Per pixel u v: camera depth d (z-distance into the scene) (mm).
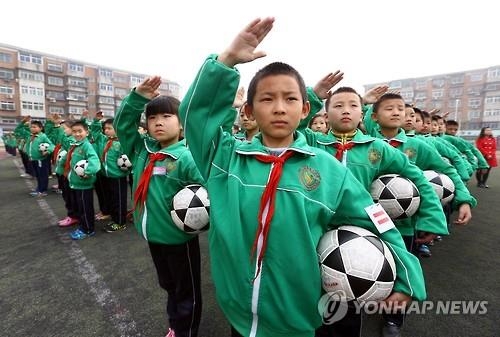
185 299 1922
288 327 1087
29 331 2105
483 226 4590
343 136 2006
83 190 3998
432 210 1724
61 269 3074
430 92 46938
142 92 1969
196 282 1964
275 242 1064
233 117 1439
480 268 3104
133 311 2330
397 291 1078
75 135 4129
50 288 2686
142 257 3383
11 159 18016
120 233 4246
